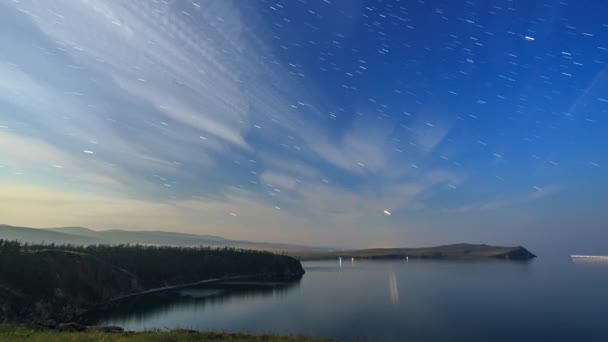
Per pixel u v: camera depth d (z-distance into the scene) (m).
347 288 173.12
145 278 156.50
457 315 104.44
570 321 96.88
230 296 141.38
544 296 143.88
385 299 136.38
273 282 199.62
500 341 76.56
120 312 102.69
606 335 82.19
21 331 21.48
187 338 23.83
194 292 150.38
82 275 113.31
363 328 85.69
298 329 82.81
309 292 157.38
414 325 90.25
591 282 198.50
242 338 26.36
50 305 91.75
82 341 19.39
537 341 76.75
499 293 153.50
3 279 89.12
